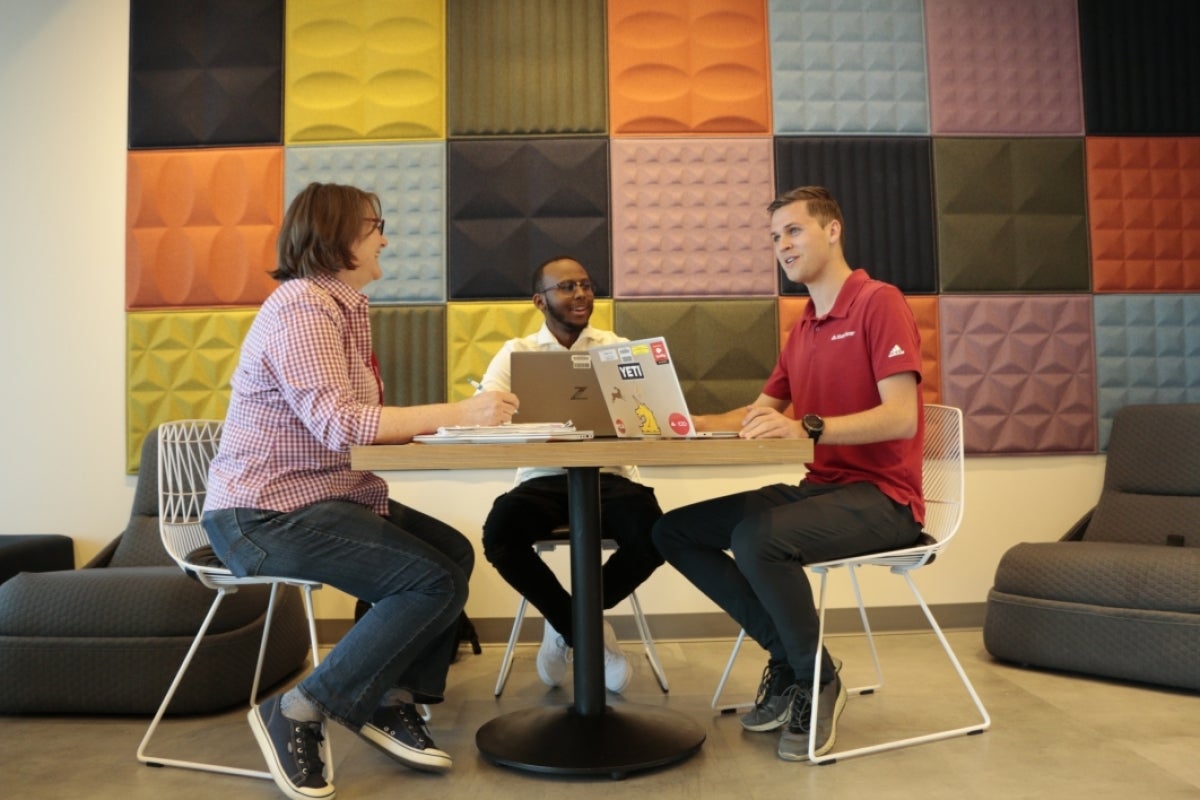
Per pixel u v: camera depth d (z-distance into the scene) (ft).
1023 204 11.96
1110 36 12.17
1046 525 11.76
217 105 11.69
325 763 6.35
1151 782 6.20
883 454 7.44
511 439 5.74
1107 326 11.93
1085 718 7.78
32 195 11.69
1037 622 9.41
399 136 11.75
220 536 6.36
